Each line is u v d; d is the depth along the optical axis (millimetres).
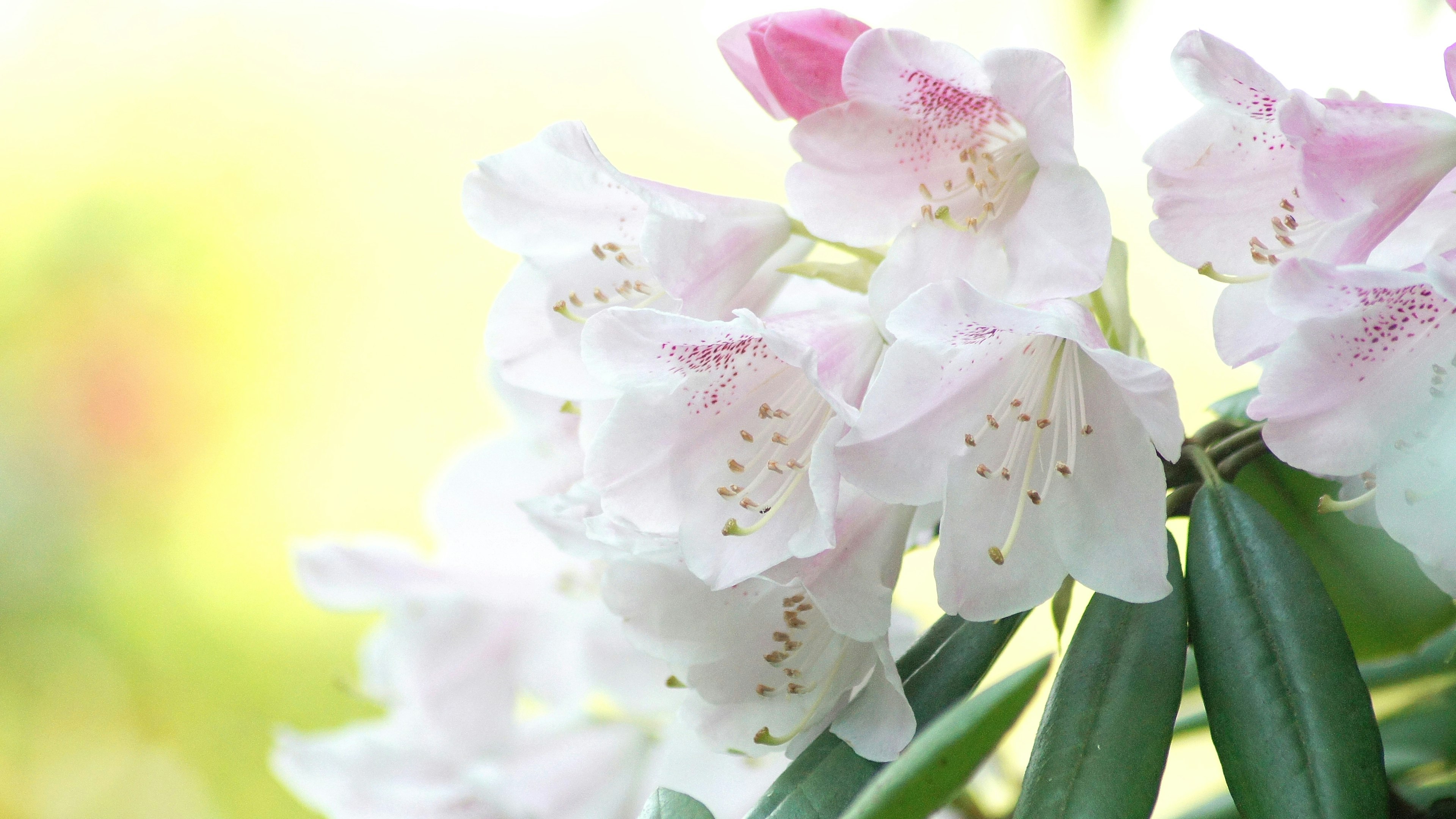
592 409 662
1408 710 674
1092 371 628
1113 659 615
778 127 1858
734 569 631
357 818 769
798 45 633
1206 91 606
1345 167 592
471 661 754
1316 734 597
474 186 655
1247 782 598
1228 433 636
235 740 1810
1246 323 621
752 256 651
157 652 1861
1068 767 605
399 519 1893
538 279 665
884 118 638
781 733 644
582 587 749
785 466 638
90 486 1933
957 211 638
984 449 626
